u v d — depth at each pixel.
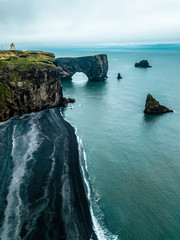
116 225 33.81
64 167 49.00
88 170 48.44
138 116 84.75
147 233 32.28
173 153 55.56
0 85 83.31
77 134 68.12
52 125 74.94
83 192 41.00
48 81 95.12
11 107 82.56
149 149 57.66
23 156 53.25
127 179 45.22
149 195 40.28
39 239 30.81
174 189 41.91
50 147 58.22
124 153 55.75
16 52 120.50
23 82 87.12
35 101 89.81
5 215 34.84
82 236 31.73
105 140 63.53
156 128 72.00
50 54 138.25
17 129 70.44
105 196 40.16
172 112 88.69
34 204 37.38
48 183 43.19
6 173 46.22
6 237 31.02
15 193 40.09
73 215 35.34
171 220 34.53
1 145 58.53
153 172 47.53
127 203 38.31
